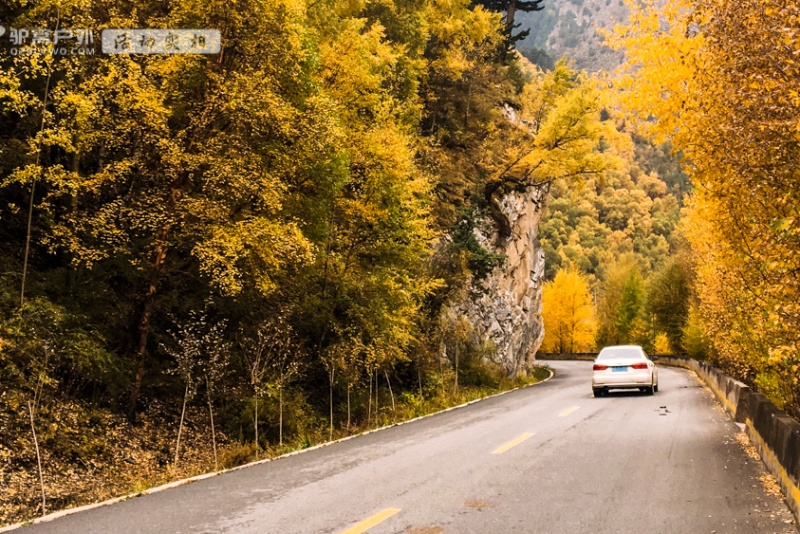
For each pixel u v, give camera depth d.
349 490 7.08
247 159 11.80
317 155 13.52
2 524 6.61
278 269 11.69
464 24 33.66
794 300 7.02
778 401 13.84
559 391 23.09
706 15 7.46
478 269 27.78
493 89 34.72
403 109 21.52
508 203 35.34
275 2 11.59
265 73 12.41
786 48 6.01
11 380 9.62
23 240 12.30
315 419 14.74
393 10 27.08
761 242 7.39
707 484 7.16
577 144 29.98
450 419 14.86
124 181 11.50
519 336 35.56
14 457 8.53
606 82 9.53
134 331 12.80
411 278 18.55
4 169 11.48
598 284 113.31
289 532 5.41
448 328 23.03
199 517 6.00
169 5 11.80
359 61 16.73
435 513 5.97
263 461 9.59
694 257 31.09
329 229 15.52
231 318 14.84
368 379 18.80
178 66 11.06
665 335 56.50
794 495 6.11
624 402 17.47
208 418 13.05
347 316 16.55
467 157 32.28
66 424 9.75
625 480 7.38
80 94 9.95
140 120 10.72
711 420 13.20
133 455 10.30
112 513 6.25
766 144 6.89
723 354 18.56
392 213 16.67
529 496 6.62
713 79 7.66
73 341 10.47
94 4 11.02
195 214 10.95
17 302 10.06
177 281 13.57
